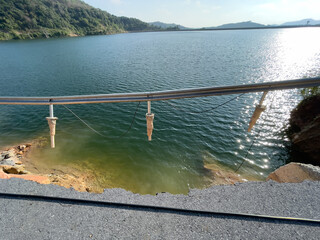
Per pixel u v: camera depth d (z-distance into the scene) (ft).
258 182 12.80
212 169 44.11
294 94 85.56
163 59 188.96
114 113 71.61
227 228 9.79
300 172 16.19
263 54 207.31
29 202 11.22
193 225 9.94
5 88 103.30
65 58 204.54
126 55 220.23
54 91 100.73
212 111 72.23
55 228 9.84
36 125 62.18
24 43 373.20
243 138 55.88
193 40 424.05
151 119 16.22
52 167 41.96
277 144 53.57
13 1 526.98
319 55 198.29
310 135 49.19
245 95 86.69
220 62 166.61
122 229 9.78
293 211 10.67
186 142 53.83
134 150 50.08
